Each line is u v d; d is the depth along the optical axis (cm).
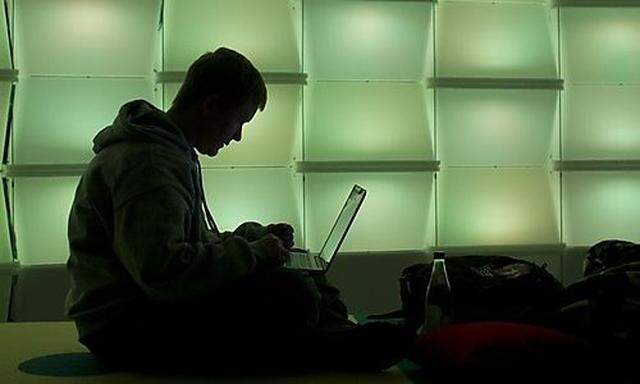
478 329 160
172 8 330
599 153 354
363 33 338
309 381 158
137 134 161
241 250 158
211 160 332
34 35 315
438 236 349
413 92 349
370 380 160
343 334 165
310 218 337
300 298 167
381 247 343
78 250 167
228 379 160
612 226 356
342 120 342
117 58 322
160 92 324
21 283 315
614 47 354
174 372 168
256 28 334
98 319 165
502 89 344
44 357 187
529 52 353
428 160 341
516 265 220
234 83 171
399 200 344
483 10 352
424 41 342
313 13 334
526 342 151
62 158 321
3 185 315
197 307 164
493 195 353
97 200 162
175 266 150
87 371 169
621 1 344
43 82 322
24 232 320
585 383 152
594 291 180
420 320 214
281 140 334
